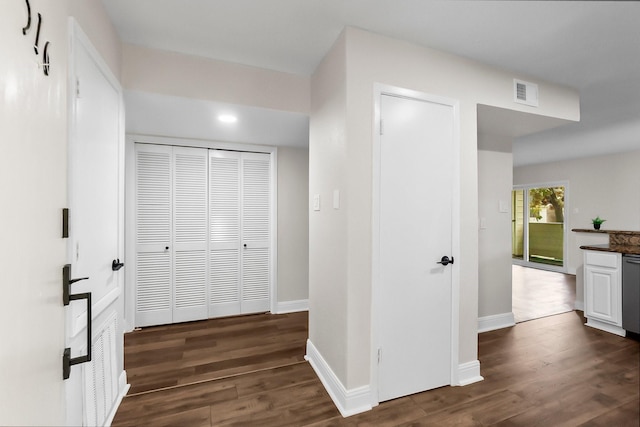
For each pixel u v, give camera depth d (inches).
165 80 76.4
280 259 134.0
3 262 27.6
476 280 80.0
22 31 30.9
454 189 76.6
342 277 67.5
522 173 254.5
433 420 63.0
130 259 111.7
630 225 187.9
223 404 68.1
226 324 119.0
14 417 29.4
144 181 114.6
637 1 55.2
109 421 60.9
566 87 92.9
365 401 66.5
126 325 110.7
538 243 247.0
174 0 57.8
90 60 52.4
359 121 66.2
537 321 123.6
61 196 40.6
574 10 58.1
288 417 63.8
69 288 40.6
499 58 77.5
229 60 81.3
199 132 111.1
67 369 40.4
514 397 71.1
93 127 53.8
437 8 59.0
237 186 128.8
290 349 97.0
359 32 66.4
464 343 78.5
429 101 73.5
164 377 79.6
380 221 68.8
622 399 70.1
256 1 57.8
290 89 88.7
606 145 173.0
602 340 104.3
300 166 137.8
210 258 124.6
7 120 28.2
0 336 27.0
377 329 68.1
